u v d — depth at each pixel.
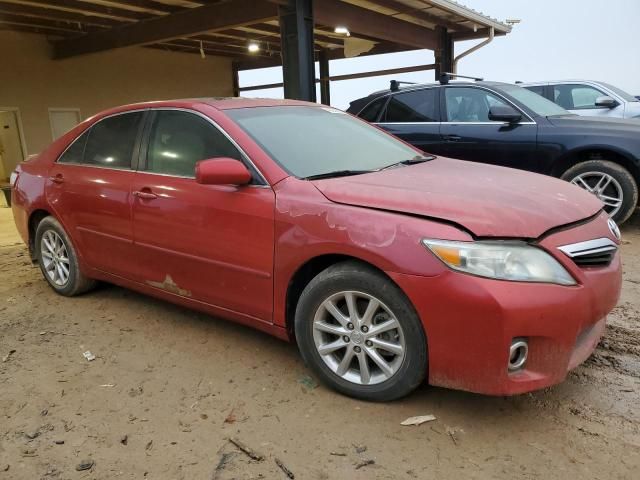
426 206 2.59
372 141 3.84
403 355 2.58
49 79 13.39
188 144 3.44
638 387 2.86
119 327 3.86
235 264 3.10
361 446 2.45
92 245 4.05
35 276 5.20
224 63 18.25
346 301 2.74
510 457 2.34
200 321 3.91
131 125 3.84
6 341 3.69
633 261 4.99
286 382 3.03
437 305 2.41
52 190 4.29
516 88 6.78
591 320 2.53
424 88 7.04
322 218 2.73
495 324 2.31
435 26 11.84
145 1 9.43
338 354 2.88
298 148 3.30
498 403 2.74
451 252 2.38
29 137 13.14
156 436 2.59
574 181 6.03
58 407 2.86
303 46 7.86
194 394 2.94
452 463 2.32
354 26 9.54
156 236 3.50
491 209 2.55
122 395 2.96
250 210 2.99
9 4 9.67
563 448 2.39
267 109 3.62
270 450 2.45
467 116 6.67
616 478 2.19
